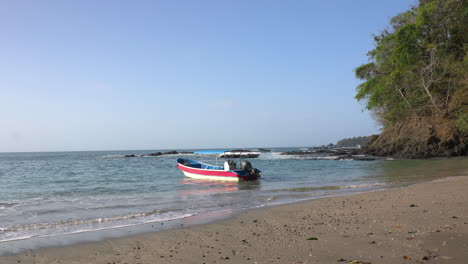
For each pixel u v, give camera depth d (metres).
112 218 9.89
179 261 5.69
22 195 16.17
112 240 7.38
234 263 5.38
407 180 18.34
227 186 19.14
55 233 8.17
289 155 62.09
